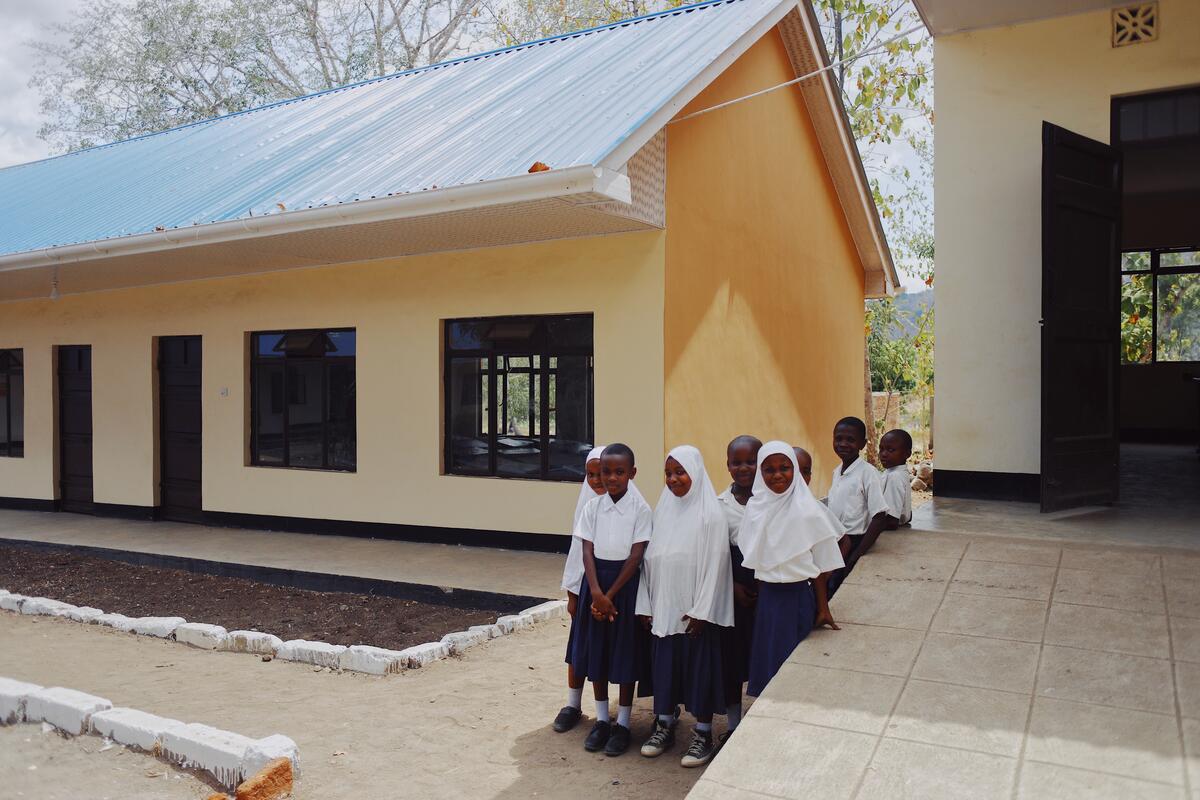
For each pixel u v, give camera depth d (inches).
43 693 191.5
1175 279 577.9
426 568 339.0
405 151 366.0
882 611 184.7
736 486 182.7
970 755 135.0
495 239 357.1
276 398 440.1
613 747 173.5
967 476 320.8
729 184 403.5
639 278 341.4
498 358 379.2
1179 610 176.1
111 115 1057.5
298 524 425.4
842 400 587.5
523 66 457.7
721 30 398.3
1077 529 244.4
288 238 347.9
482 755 173.8
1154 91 298.8
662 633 169.9
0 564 397.4
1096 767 129.7
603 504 183.3
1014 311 314.3
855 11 641.0
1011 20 314.3
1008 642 168.7
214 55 1031.0
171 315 468.1
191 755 165.8
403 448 394.0
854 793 128.8
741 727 147.3
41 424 528.7
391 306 395.9
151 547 401.4
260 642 247.4
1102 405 289.9
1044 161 268.7
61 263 407.5
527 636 257.0
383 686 216.1
